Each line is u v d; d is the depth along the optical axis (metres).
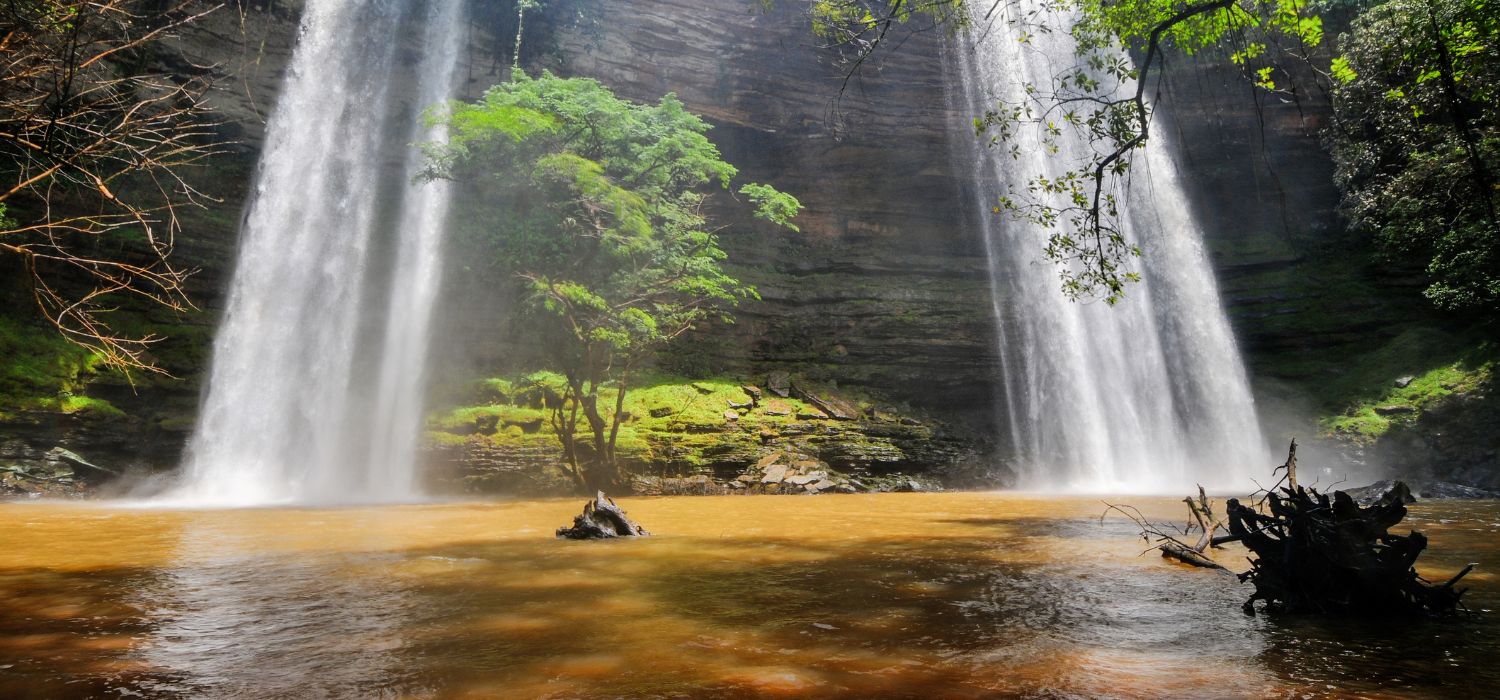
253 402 24.48
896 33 33.72
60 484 19.64
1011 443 28.67
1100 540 9.72
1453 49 12.49
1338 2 28.62
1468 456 22.39
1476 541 9.21
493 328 26.83
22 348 20.55
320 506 16.80
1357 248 30.44
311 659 4.06
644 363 27.56
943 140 34.12
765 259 32.91
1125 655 4.09
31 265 4.27
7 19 3.86
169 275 4.59
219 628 4.81
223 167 26.27
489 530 11.27
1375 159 26.27
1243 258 31.62
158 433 21.86
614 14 32.19
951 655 4.11
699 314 24.00
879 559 7.97
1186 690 3.44
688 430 23.86
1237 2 11.26
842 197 34.19
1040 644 4.34
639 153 22.05
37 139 4.07
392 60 29.78
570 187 20.17
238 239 25.73
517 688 3.53
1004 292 32.03
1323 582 5.16
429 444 22.31
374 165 28.83
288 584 6.48
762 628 4.77
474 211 21.27
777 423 25.09
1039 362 30.20
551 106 20.67
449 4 30.45
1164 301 30.59
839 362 30.06
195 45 25.70
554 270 20.50
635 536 10.27
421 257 27.16
